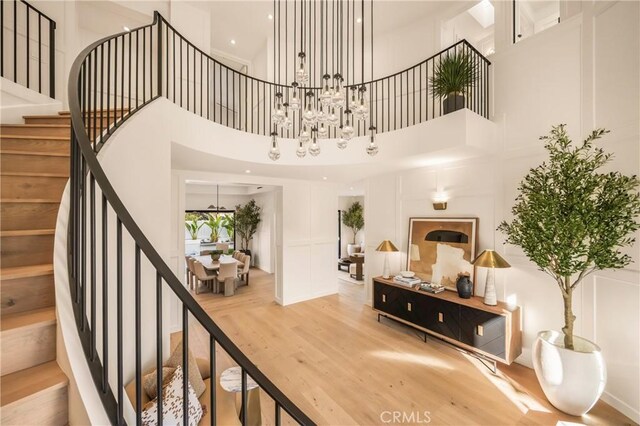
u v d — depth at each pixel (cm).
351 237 1068
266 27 508
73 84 148
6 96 276
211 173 480
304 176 529
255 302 574
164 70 457
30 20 356
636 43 237
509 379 298
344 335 411
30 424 102
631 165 239
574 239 233
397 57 502
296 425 239
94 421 101
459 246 392
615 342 249
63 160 216
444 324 364
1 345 112
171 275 108
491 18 477
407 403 263
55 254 133
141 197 222
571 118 290
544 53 313
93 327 113
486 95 356
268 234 907
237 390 206
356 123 513
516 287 336
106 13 433
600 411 244
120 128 212
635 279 234
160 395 105
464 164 389
